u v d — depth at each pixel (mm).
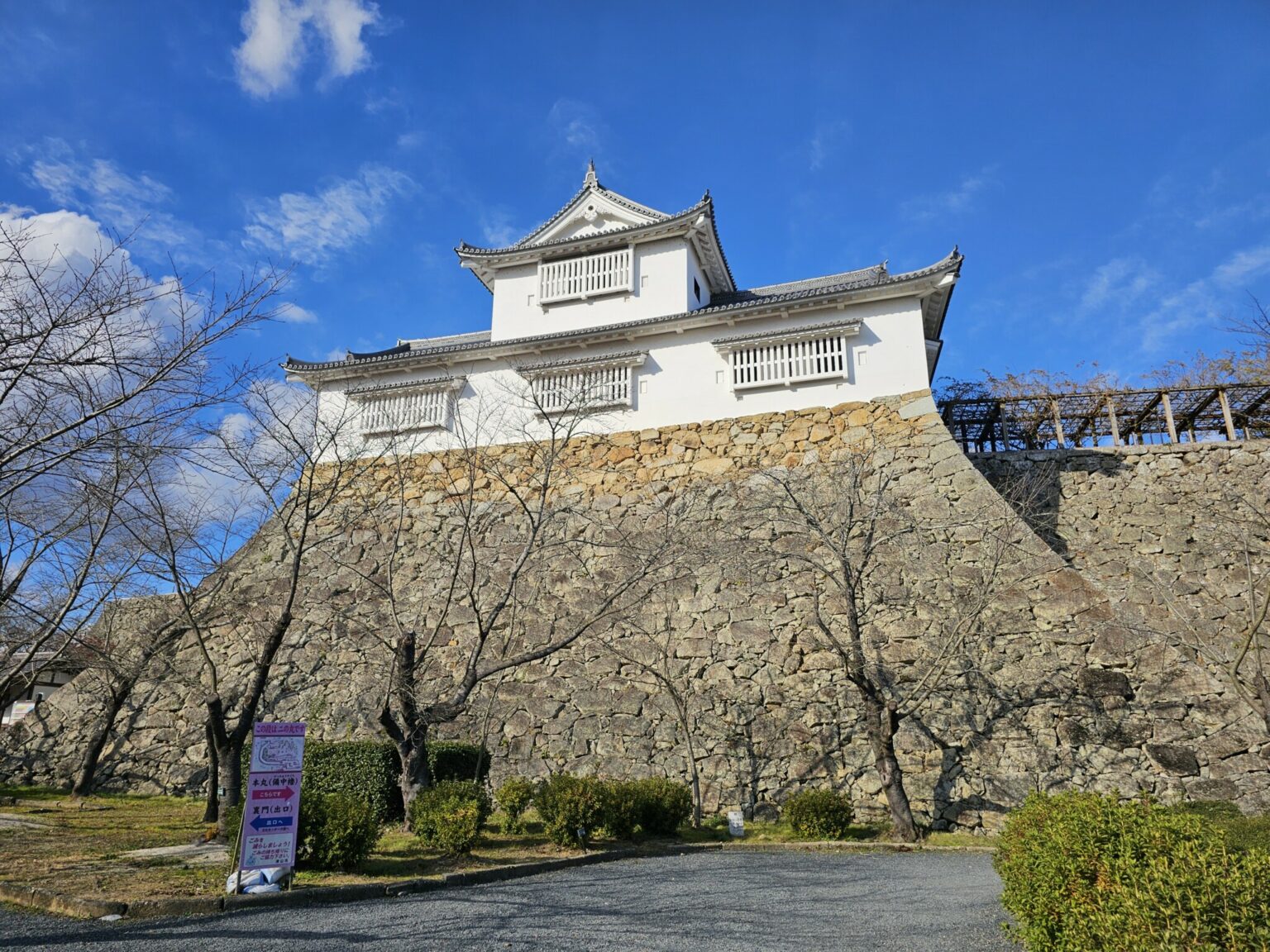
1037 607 13086
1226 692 11680
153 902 6562
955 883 8305
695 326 17547
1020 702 12359
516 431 18141
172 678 15281
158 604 16312
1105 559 16297
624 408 17672
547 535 16266
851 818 11969
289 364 19922
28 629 10414
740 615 14531
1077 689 12234
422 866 8469
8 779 16125
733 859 9969
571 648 15000
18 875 7547
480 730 14500
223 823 9852
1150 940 3799
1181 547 16125
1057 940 4551
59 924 6168
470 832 9094
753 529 15430
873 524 12727
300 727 7742
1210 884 3836
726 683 13930
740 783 13008
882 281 16297
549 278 19859
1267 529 15758
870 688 11844
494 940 5863
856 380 16328
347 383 19953
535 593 15797
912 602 13672
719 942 5840
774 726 13297
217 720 10438
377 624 16203
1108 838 4625
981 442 20922
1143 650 12273
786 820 11906
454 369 19219
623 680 14484
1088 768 11656
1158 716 11750
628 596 14961
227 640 16766
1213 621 14656
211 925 6195
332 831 7953
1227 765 11188
